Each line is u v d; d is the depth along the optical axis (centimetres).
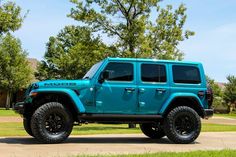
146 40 2398
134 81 1120
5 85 5747
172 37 2481
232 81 7788
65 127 1059
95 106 1088
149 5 2417
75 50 2525
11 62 5628
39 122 1031
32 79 6088
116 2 2405
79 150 934
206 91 1165
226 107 7894
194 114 1127
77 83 1080
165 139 1256
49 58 5950
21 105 1088
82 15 2412
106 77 1095
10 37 5488
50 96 1079
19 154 854
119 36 2416
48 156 825
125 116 1106
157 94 1130
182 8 2505
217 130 1678
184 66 1163
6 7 2355
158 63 1146
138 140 1213
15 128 1858
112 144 1076
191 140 1123
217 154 866
